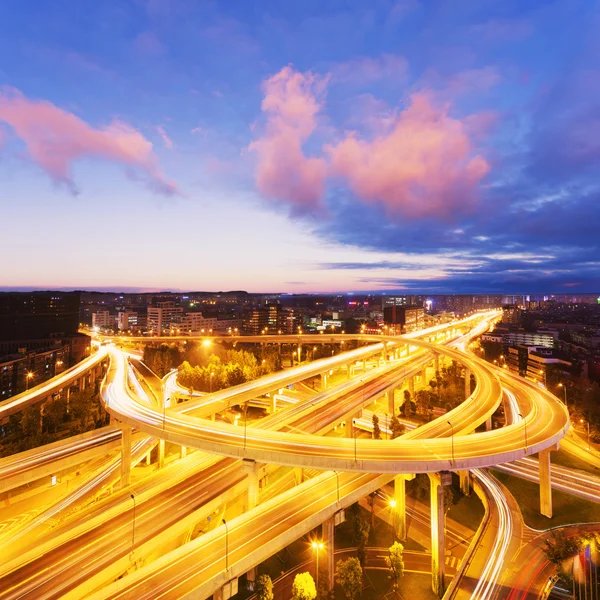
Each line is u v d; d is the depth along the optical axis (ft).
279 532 199.31
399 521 254.06
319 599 208.85
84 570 180.96
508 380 453.99
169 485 253.65
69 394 538.06
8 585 172.86
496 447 244.83
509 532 245.86
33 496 290.97
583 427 404.57
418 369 575.38
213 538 196.03
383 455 230.07
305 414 368.48
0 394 518.37
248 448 238.68
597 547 207.00
